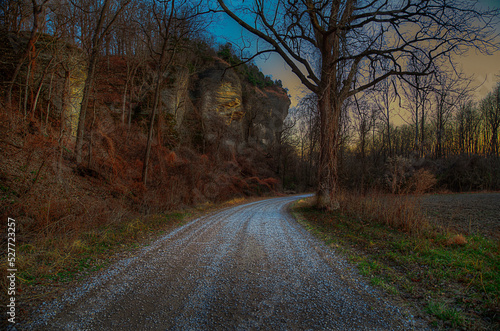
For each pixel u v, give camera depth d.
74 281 4.05
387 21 12.30
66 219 7.58
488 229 7.54
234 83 39.50
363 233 7.78
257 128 49.28
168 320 2.90
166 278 4.24
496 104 32.97
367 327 2.84
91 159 13.86
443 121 32.44
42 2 12.45
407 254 5.45
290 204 21.28
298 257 5.55
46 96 15.11
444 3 10.87
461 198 16.25
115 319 2.91
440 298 3.52
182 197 17.70
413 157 26.55
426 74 12.29
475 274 4.16
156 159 19.75
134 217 10.52
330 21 12.59
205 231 8.58
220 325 2.81
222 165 32.41
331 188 13.39
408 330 2.79
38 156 10.40
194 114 34.84
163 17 13.67
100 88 23.41
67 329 2.68
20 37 13.76
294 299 3.52
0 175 8.45
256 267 4.87
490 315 3.03
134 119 25.08
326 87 12.70
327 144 13.35
